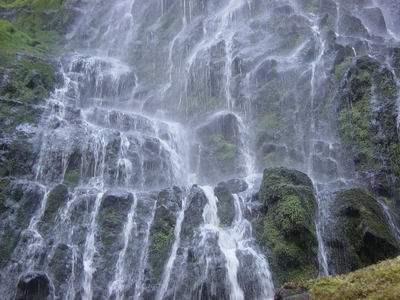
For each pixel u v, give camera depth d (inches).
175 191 481.4
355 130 562.6
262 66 715.4
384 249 385.7
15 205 465.4
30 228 454.6
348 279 263.7
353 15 868.6
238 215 460.4
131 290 408.8
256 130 664.4
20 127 571.8
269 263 398.9
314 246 398.9
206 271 391.5
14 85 642.8
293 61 714.2
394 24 904.9
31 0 1204.5
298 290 273.9
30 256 427.5
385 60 639.8
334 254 406.6
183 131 692.7
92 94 800.3
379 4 949.2
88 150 553.3
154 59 923.4
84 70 813.2
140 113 794.2
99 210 470.6
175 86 826.2
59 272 400.5
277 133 628.4
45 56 804.0
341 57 661.3
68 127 594.6
